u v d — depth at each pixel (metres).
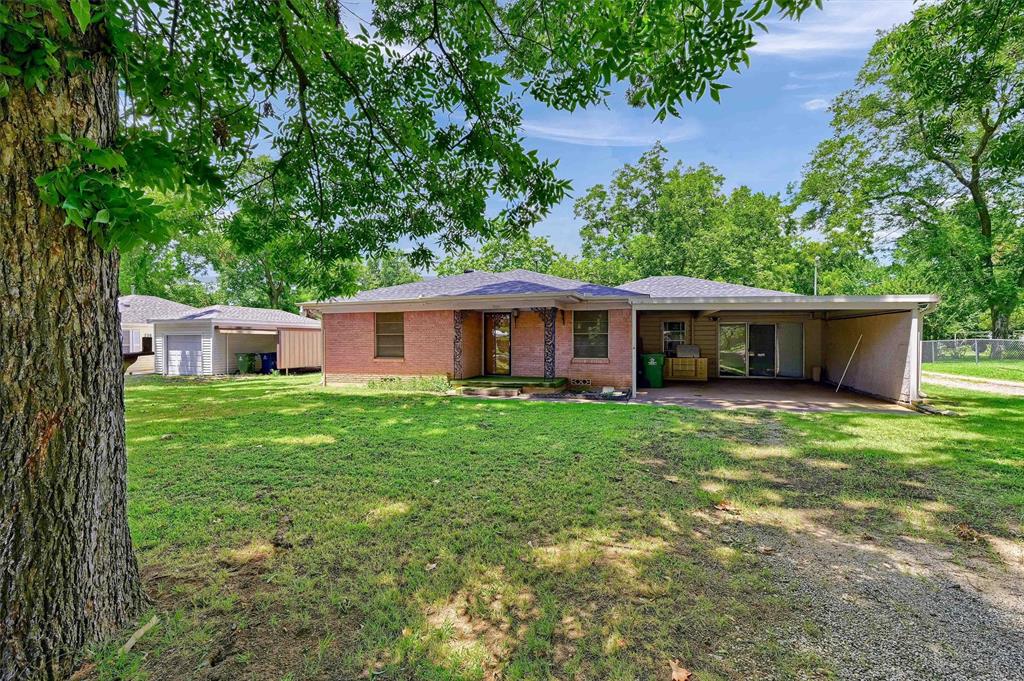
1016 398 10.52
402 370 13.24
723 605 2.48
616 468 4.98
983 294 19.97
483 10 4.25
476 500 4.04
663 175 28.73
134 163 2.08
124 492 2.33
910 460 5.32
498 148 4.71
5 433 1.83
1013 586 2.69
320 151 5.71
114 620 2.22
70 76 1.86
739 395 11.40
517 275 15.04
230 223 7.00
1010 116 7.32
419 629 2.28
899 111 18.86
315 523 3.57
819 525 3.54
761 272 24.42
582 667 2.02
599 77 3.27
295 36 3.93
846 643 2.17
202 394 11.68
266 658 2.07
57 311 1.92
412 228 6.79
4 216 1.76
